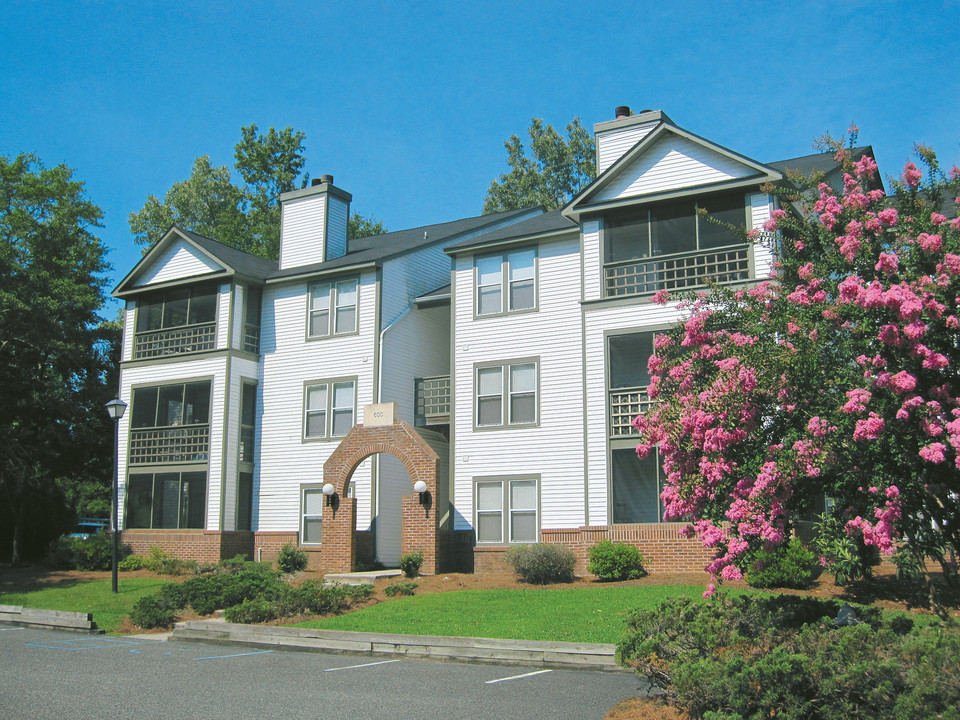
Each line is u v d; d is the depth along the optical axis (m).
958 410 8.86
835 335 10.34
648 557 21.88
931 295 9.53
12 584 26.22
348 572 24.61
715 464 10.42
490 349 25.98
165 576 26.56
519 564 21.77
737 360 10.55
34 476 34.12
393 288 29.50
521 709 10.03
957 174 11.05
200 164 56.59
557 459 24.31
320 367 29.39
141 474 30.86
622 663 10.02
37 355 32.56
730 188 22.48
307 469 28.92
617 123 26.05
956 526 9.55
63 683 11.95
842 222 11.34
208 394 30.50
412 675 12.49
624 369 24.17
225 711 10.09
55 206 41.22
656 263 23.80
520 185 54.25
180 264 31.66
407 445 24.69
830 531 10.04
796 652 8.66
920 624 9.38
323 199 32.16
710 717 7.83
